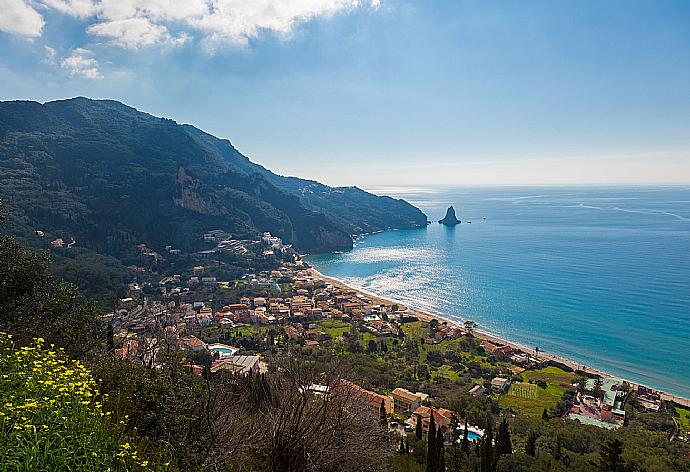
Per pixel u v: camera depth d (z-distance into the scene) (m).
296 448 10.12
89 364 11.62
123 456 6.44
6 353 6.93
